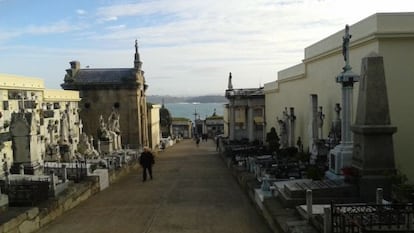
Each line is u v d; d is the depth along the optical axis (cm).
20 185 1647
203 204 1841
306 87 3033
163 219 1591
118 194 2164
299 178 1917
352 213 1052
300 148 2989
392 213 1052
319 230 1130
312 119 2814
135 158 3525
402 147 1866
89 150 3136
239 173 2408
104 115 4691
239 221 1541
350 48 2125
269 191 1672
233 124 4656
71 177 2148
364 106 1517
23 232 1382
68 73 4716
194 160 3894
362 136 1509
